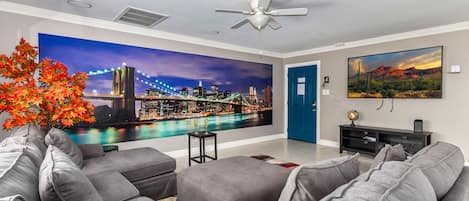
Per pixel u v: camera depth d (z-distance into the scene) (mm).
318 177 1014
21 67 2459
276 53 6027
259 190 1826
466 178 1267
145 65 4023
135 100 3936
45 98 2328
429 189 930
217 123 4980
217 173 2154
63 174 1115
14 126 2363
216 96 4949
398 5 2902
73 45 3371
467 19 3441
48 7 3021
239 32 4141
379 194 748
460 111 3650
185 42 4477
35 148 1672
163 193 2623
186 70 4504
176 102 4387
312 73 5586
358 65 4727
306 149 4934
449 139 3752
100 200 1315
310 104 5652
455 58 3668
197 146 4688
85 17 3385
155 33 4082
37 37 3111
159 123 4199
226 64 5102
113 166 2383
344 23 3609
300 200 955
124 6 2965
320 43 4961
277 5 2902
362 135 4449
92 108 2736
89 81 3502
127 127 3863
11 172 1102
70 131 3377
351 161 1241
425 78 3930
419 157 1257
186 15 3268
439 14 3229
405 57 4133
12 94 2234
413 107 4105
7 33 2928
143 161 2557
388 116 4391
